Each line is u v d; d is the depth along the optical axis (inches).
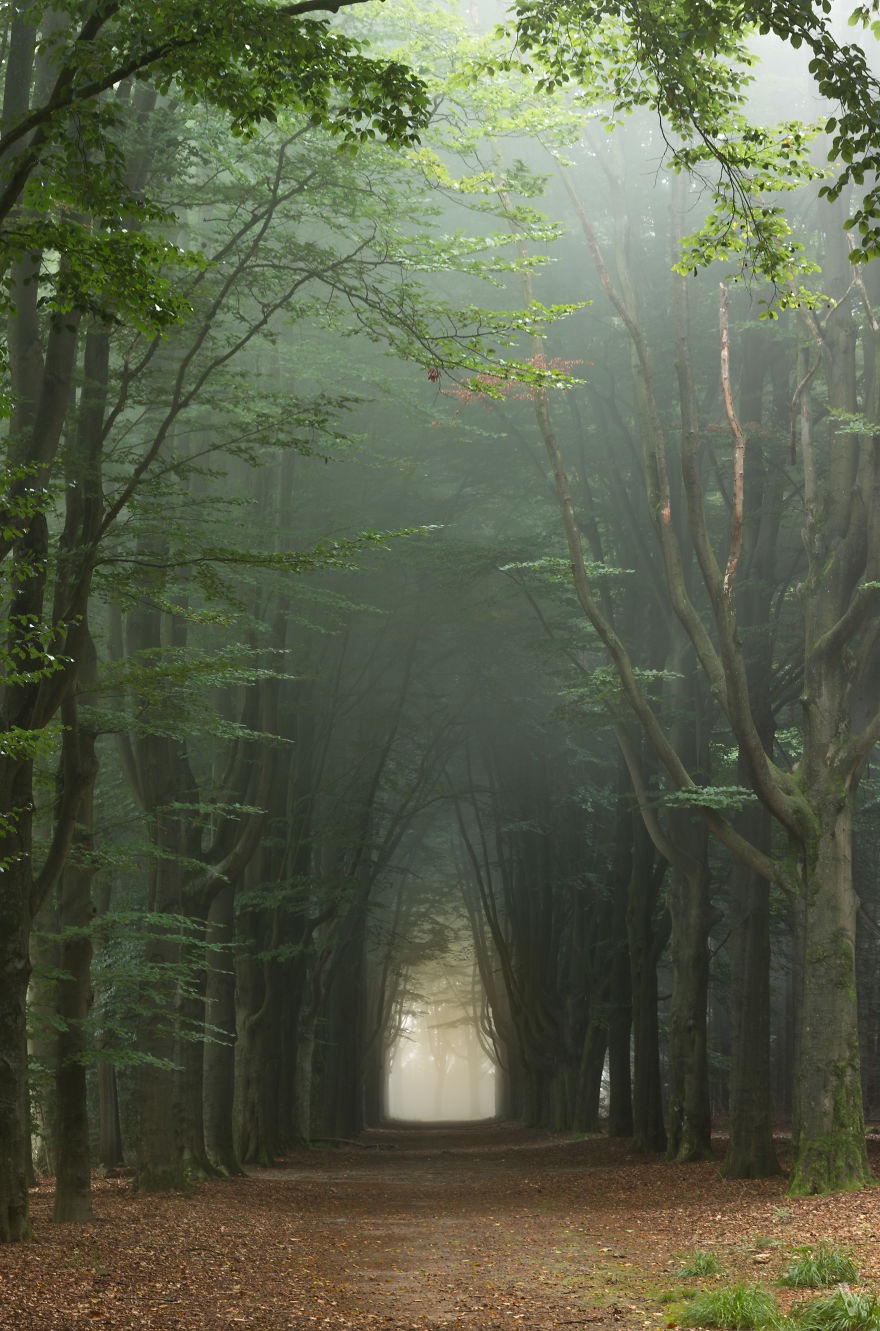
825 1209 646.5
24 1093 588.7
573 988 1723.7
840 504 834.8
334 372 1066.7
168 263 437.1
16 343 582.6
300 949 1222.3
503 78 716.0
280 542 1045.2
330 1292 483.2
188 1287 486.0
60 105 397.4
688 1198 795.4
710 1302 391.2
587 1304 446.3
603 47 527.5
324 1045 1830.7
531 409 1218.0
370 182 675.4
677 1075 1088.2
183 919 762.2
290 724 1273.4
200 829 988.6
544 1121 2016.5
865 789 1357.0
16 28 510.3
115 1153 1145.4
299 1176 1129.4
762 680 1005.8
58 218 496.1
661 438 878.4
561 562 939.3
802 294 606.5
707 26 457.7
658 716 1064.2
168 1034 895.1
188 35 397.4
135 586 652.1
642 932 1282.0
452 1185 1036.5
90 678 717.9
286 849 1250.6
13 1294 447.5
